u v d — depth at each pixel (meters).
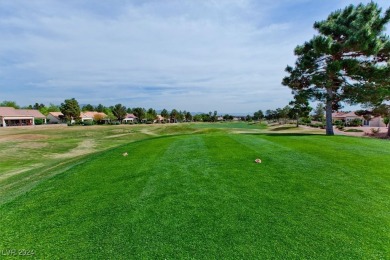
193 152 9.50
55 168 9.70
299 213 4.27
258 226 3.87
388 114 22.27
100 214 4.46
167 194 5.28
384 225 3.83
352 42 15.13
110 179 6.54
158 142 12.83
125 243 3.53
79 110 76.75
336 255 3.15
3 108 68.06
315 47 16.08
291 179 6.00
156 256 3.21
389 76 15.55
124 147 11.84
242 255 3.19
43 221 4.30
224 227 3.86
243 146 10.41
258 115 120.94
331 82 16.45
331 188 5.38
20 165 14.20
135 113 92.62
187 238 3.59
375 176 6.10
